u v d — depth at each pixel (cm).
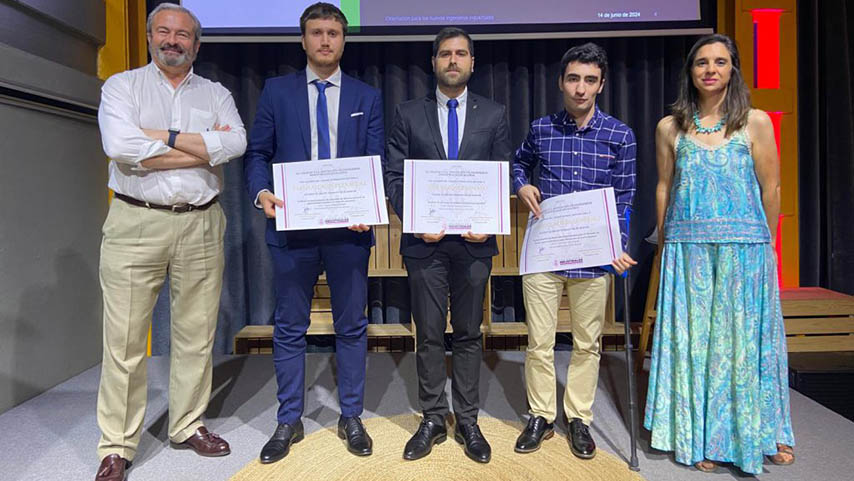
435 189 176
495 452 193
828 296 289
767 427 177
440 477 176
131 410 182
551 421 199
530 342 197
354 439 191
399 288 332
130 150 164
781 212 318
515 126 325
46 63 244
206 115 184
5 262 231
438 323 186
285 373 192
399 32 303
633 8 305
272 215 177
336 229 185
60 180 266
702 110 183
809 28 320
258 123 190
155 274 181
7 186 232
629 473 179
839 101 326
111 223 176
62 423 221
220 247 194
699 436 181
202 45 313
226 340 324
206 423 221
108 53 301
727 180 177
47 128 257
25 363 243
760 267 177
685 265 183
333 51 177
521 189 192
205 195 183
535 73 320
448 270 186
